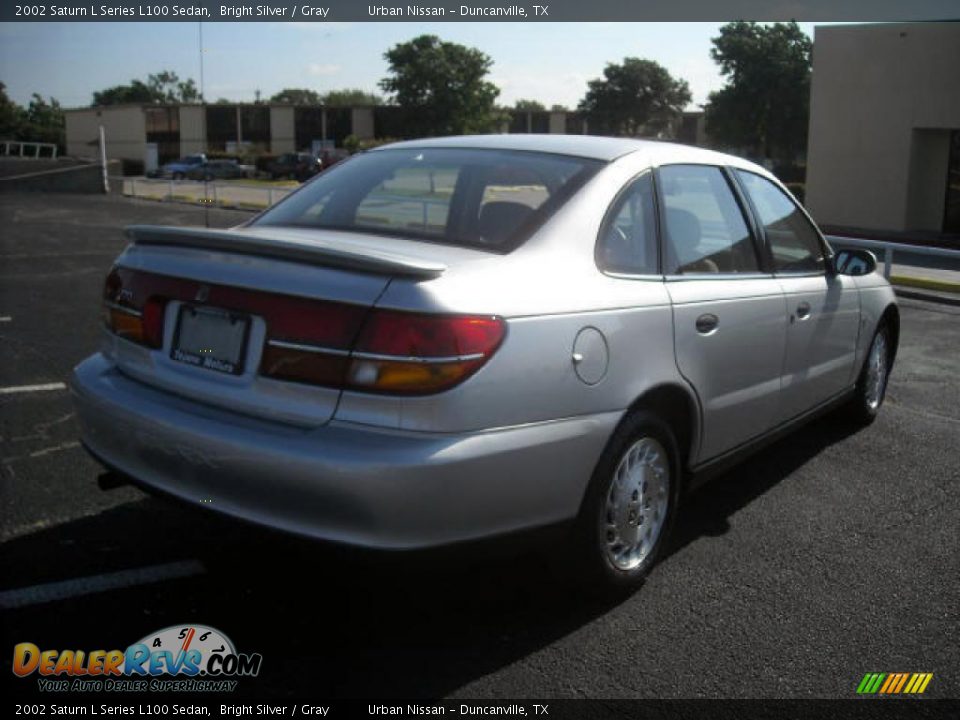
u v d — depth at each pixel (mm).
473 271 2904
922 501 4566
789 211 4629
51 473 4445
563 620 3279
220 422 2867
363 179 3857
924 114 21938
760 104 64562
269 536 2805
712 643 3160
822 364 4766
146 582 3428
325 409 2752
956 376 7383
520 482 2855
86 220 21047
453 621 3246
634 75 93812
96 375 3344
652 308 3338
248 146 66438
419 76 79750
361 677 2898
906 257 17078
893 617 3389
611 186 3463
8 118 87938
